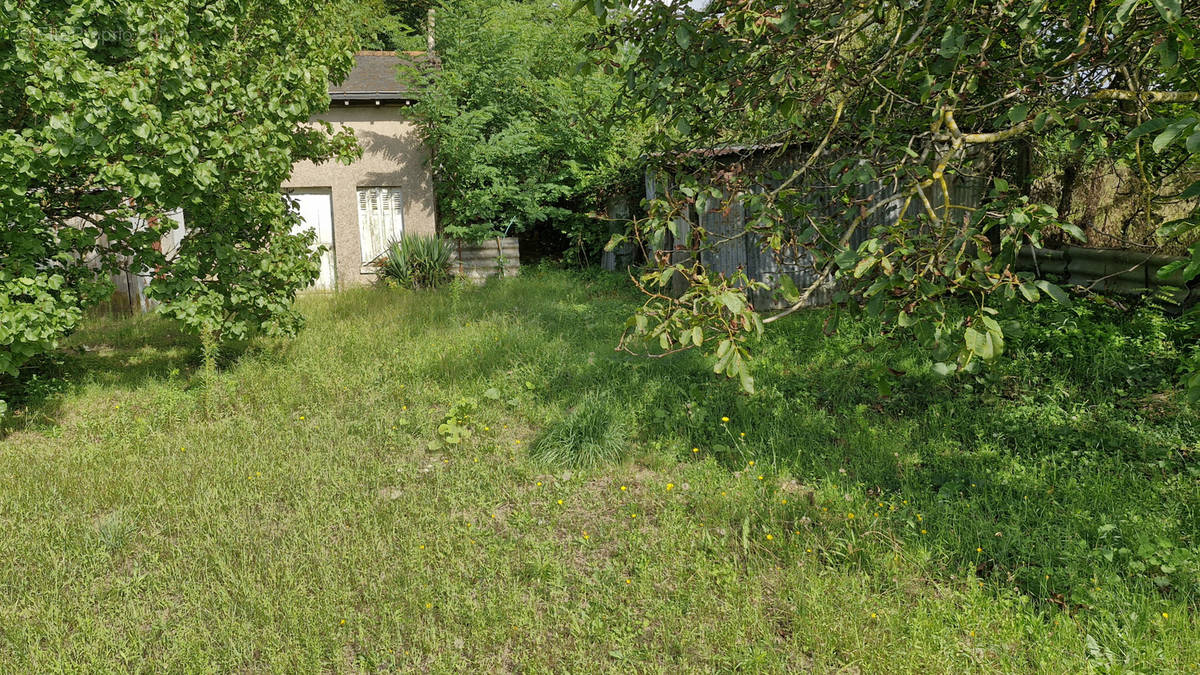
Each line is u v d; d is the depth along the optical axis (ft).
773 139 16.16
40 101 18.22
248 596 12.12
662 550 13.44
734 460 17.24
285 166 24.44
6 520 14.97
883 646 10.57
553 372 24.27
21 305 18.44
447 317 33.94
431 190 49.21
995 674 10.12
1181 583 11.73
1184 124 7.25
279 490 16.34
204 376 23.76
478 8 51.98
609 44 13.84
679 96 13.94
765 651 10.62
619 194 50.39
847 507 14.65
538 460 17.61
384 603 12.00
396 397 22.72
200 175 20.85
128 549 13.88
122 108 18.89
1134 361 21.12
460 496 15.93
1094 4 10.48
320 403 22.39
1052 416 18.71
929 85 11.21
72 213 23.13
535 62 60.80
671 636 11.07
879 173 13.37
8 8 17.58
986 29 10.88
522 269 52.80
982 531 13.44
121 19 20.89
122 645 11.02
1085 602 11.30
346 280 48.19
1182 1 10.15
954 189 30.60
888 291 9.53
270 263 26.16
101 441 19.99
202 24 23.73
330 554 13.56
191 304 23.75
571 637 11.30
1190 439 17.06
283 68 23.79
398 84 49.16
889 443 17.67
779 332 27.45
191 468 17.44
